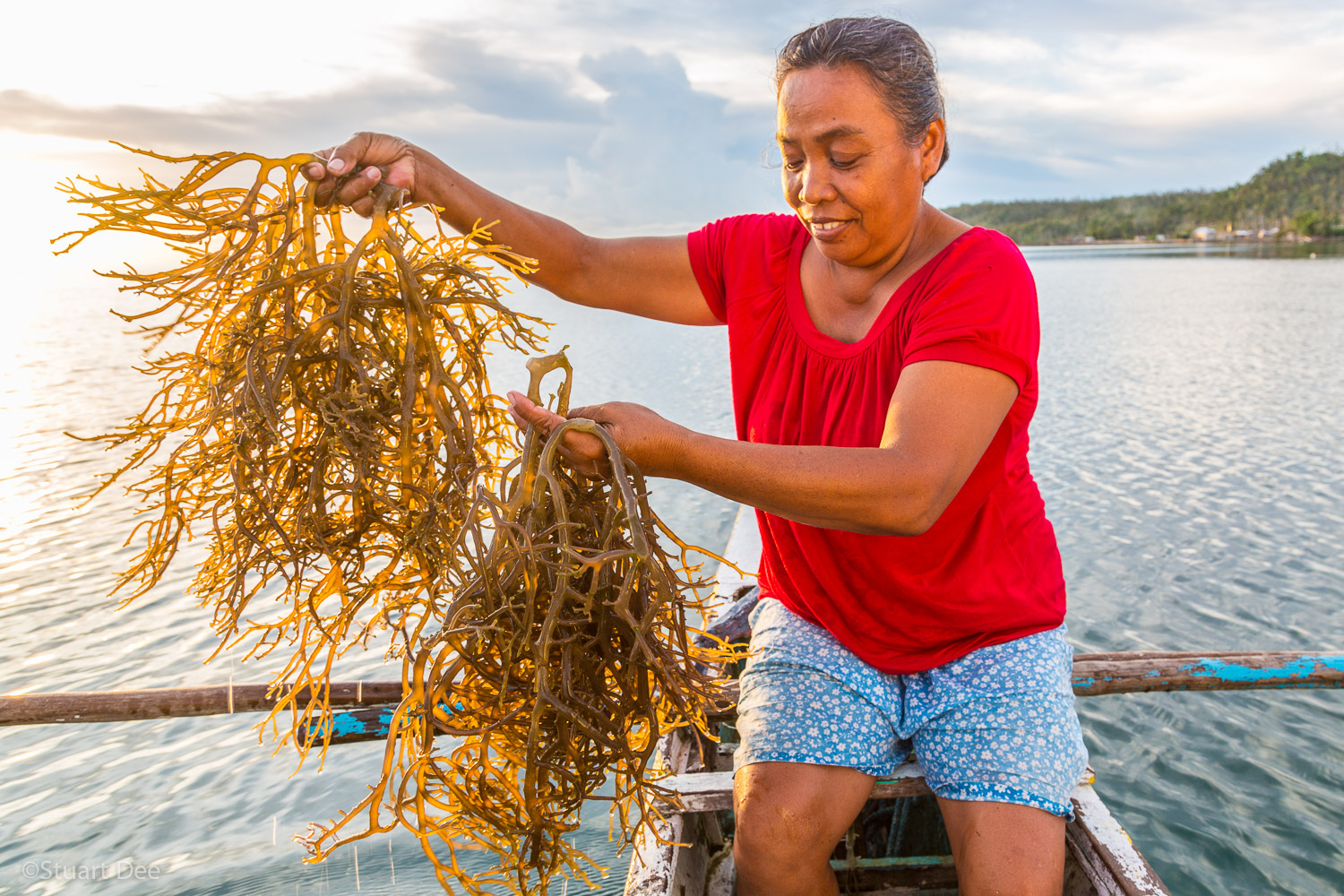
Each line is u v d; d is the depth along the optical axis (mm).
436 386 1448
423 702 1329
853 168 1557
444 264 1502
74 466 9664
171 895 3211
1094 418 12750
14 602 5980
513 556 1338
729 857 2178
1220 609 5832
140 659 5121
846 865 2133
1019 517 1781
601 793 3678
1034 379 1628
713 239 2002
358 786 3910
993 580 1731
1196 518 7754
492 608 1367
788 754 1690
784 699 1756
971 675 1721
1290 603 5891
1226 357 19234
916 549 1691
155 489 1473
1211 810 3830
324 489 1437
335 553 1484
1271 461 9750
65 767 4152
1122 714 4637
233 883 3264
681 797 1918
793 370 1838
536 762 1337
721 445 1364
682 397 15250
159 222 1407
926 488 1404
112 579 6371
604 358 21312
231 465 1407
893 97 1528
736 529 4160
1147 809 3857
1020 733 1642
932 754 1707
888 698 1764
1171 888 3402
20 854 3531
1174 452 10359
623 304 2078
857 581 1751
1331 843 3590
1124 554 6902
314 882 3236
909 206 1635
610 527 1379
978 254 1587
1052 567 1858
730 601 3209
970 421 1469
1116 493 8688
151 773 4082
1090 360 19266
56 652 5250
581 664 1367
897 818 2379
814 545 1754
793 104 1562
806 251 1868
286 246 1468
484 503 1337
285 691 2283
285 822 3656
